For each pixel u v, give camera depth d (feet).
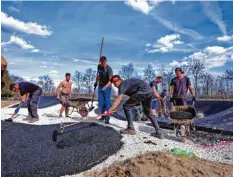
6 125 24.17
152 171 11.89
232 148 18.04
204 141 20.21
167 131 23.91
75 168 13.78
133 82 19.31
